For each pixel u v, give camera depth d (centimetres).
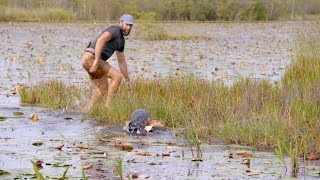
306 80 1450
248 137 1062
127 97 1307
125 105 1266
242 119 1147
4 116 1275
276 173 859
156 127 1181
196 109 1225
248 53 2905
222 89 1407
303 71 1608
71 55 2683
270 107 1216
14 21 5475
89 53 1309
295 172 866
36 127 1172
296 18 6531
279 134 1045
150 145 1035
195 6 6238
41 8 5784
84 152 972
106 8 5906
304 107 1206
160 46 3269
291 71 1648
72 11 5869
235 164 909
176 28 4797
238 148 1020
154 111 1234
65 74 1983
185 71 2106
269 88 1422
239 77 1802
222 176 840
